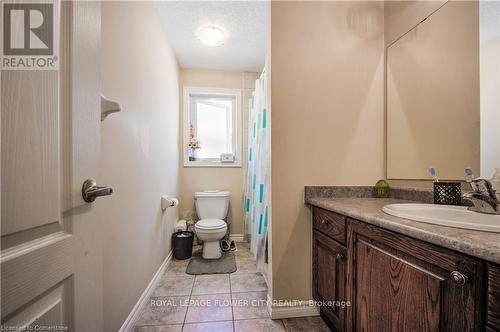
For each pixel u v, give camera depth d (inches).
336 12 59.9
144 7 64.1
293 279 57.8
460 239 21.5
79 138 22.6
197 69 118.3
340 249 44.5
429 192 48.4
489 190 33.5
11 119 16.6
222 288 71.5
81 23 23.1
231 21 80.0
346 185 59.6
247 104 121.3
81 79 23.0
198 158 122.3
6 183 16.1
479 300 20.4
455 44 44.6
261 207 78.3
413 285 27.6
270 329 52.8
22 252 17.0
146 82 66.0
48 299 19.3
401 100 56.8
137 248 58.1
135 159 57.4
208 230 91.7
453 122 44.9
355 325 39.9
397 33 57.9
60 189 20.5
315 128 58.8
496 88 38.1
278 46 57.8
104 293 42.1
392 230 29.9
